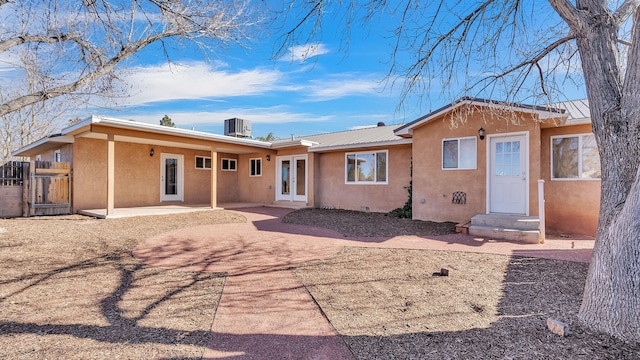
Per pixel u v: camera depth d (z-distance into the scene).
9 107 4.67
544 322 3.02
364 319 3.17
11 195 10.16
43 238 6.94
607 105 3.07
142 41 5.77
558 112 7.08
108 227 8.38
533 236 6.89
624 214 2.75
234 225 9.22
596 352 2.47
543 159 8.64
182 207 12.77
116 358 2.45
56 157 12.95
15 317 3.16
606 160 3.05
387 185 12.10
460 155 9.20
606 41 3.18
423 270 4.85
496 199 8.62
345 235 7.77
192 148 14.44
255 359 2.47
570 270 4.73
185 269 4.93
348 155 13.24
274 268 5.00
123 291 3.95
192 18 5.84
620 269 2.71
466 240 7.13
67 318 3.16
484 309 3.37
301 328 3.00
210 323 3.10
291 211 12.62
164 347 2.63
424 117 9.45
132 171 12.62
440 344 2.64
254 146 14.14
